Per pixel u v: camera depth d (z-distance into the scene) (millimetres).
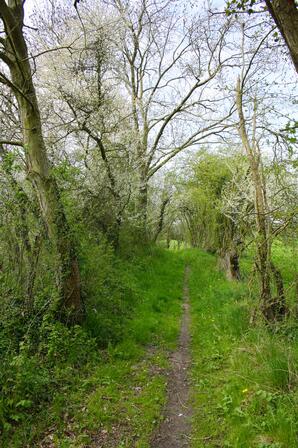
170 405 5238
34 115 7090
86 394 5273
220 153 20109
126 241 14453
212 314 9117
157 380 5918
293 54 3398
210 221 21359
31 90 7074
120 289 10117
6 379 4898
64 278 7012
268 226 7230
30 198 6953
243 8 4871
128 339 7441
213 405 5047
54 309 6414
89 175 11742
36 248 6254
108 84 13773
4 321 5648
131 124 15844
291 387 4727
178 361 6820
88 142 12461
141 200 16734
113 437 4406
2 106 11125
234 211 12484
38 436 4281
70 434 4379
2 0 6254
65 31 12242
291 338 6277
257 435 4125
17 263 6125
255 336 6574
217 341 7316
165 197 22453
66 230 6980
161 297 11164
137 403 5188
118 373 6016
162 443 4352
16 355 5438
